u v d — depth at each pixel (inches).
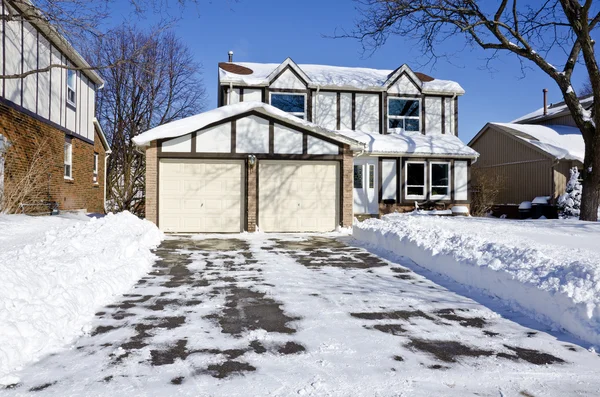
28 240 322.7
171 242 445.1
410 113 831.1
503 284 229.5
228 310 208.2
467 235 319.9
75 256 243.3
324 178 562.9
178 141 527.8
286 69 773.9
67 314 179.0
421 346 163.8
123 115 1233.4
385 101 808.9
